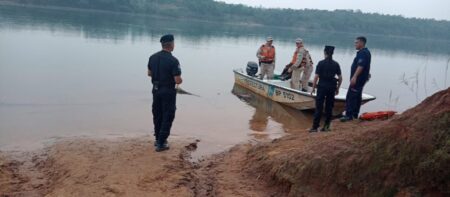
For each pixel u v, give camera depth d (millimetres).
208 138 8859
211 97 14070
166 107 6895
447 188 4480
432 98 5277
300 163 5570
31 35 30812
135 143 7527
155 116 7121
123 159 6570
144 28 50938
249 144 8211
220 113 11617
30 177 6195
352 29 97250
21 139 8234
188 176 6156
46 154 7203
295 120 11281
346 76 24094
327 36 76438
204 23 81812
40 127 9211
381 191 4801
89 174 5949
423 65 36094
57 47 25656
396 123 5176
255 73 15797
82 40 31328
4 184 5875
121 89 14594
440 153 4562
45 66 18297
